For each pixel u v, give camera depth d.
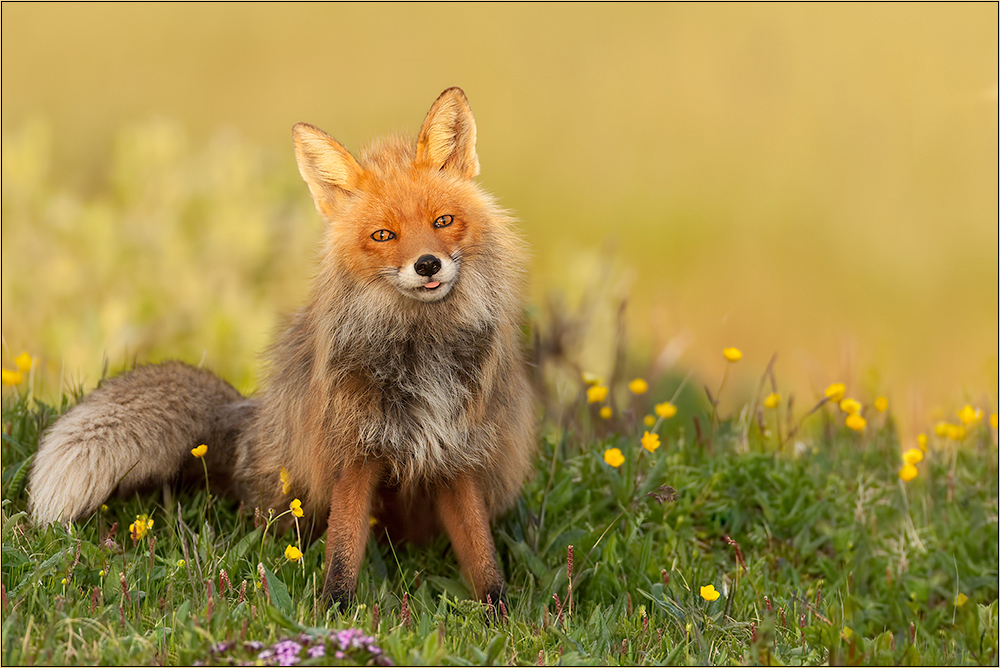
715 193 29.67
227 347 14.84
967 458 10.34
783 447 10.09
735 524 8.65
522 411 7.65
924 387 13.60
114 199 17.73
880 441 10.57
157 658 5.56
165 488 7.87
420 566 7.84
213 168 17.73
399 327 6.94
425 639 5.84
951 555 8.70
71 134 24.59
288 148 24.12
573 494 8.48
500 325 7.19
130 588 6.45
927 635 7.73
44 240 16.27
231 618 6.00
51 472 7.36
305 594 6.76
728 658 6.43
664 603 6.99
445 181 7.11
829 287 25.69
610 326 13.09
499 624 6.72
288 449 7.49
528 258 7.67
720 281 26.03
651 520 8.46
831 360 21.17
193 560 6.97
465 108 7.28
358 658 5.40
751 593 7.57
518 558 7.74
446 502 7.33
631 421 9.77
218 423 8.21
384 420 6.98
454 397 7.06
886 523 9.18
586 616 7.30
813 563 8.61
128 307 14.66
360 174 7.09
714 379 14.94
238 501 8.32
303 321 7.68
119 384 7.98
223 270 16.41
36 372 11.30
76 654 5.48
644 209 29.33
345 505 7.00
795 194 29.48
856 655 6.43
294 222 17.33
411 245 6.68
